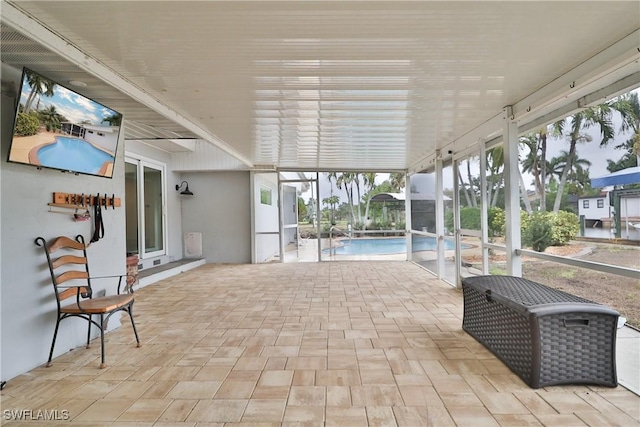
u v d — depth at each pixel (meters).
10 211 2.33
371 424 1.76
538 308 2.11
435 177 5.78
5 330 2.27
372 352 2.67
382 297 4.45
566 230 3.44
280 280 5.66
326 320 3.49
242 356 2.62
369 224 8.00
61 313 2.54
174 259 7.30
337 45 2.27
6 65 2.35
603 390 2.06
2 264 2.27
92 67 2.45
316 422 1.78
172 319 3.58
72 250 2.91
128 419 1.82
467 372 2.32
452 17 1.94
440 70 2.65
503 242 3.99
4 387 2.18
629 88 2.35
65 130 2.64
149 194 6.51
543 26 2.03
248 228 7.71
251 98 3.29
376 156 6.44
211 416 1.84
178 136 4.64
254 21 1.97
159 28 2.04
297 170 7.70
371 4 1.81
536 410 1.86
